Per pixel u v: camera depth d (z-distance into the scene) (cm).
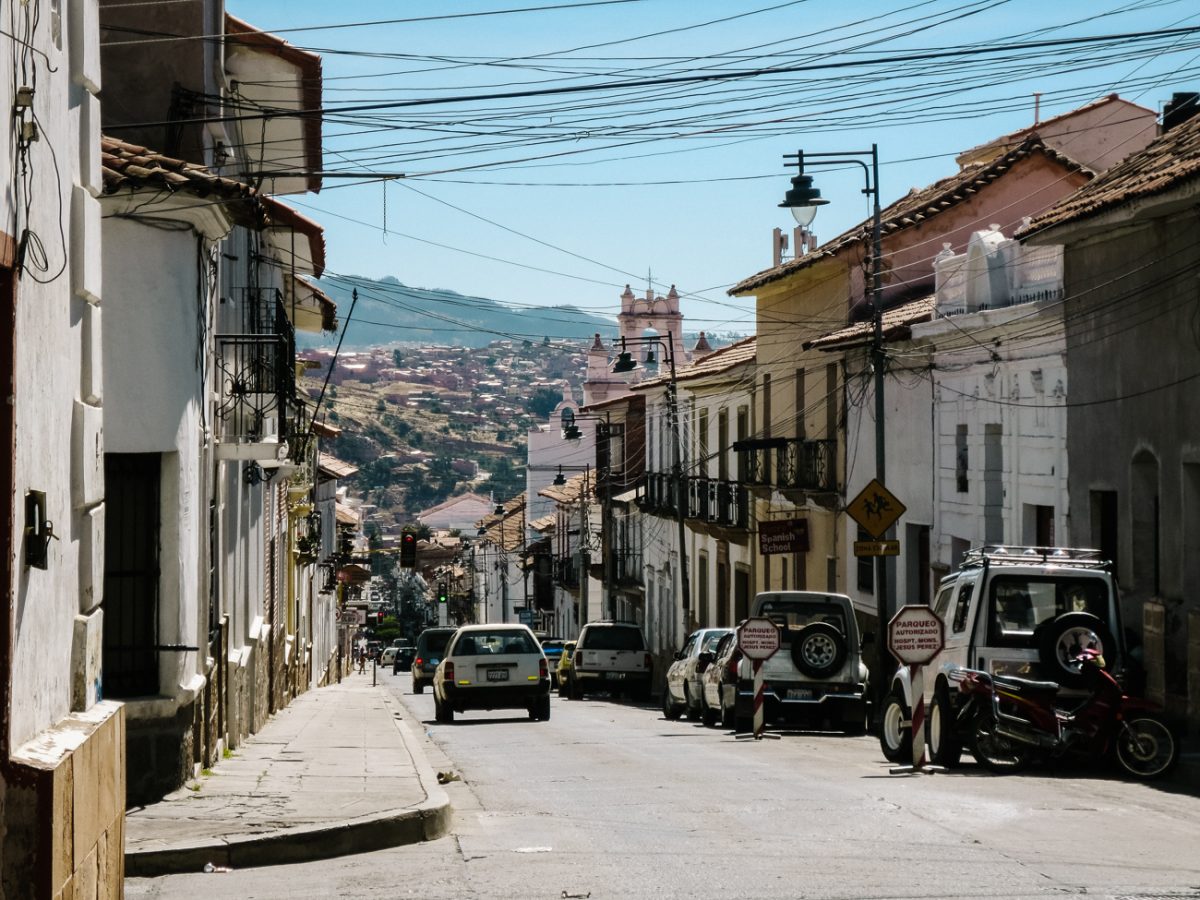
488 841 1241
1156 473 2423
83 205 897
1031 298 2841
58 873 729
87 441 897
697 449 5484
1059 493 2709
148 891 1016
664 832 1267
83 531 905
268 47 2280
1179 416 2275
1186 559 2264
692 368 5644
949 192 3866
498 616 11212
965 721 1803
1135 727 1678
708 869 1066
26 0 760
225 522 2002
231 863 1115
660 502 5731
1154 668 2336
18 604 736
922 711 1778
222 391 1928
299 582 4503
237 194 1506
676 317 8106
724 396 5100
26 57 761
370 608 14488
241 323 2269
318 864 1131
